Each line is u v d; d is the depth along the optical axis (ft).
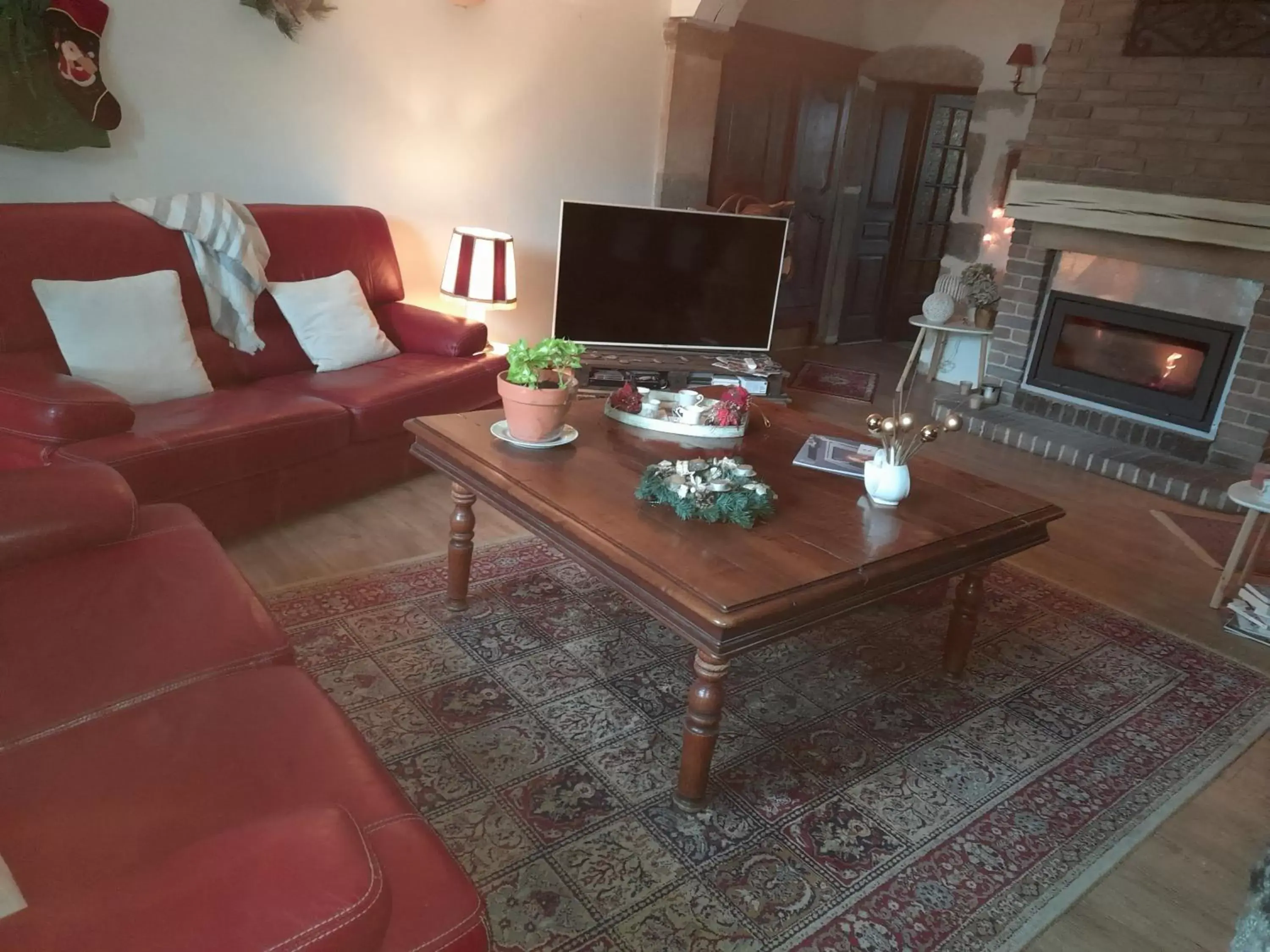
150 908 2.43
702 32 15.51
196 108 10.56
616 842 5.59
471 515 7.80
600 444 7.64
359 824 3.59
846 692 7.50
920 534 6.42
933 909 5.32
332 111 11.81
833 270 20.66
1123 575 10.31
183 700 4.30
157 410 8.64
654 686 7.24
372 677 6.99
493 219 14.20
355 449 9.91
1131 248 14.16
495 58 13.33
